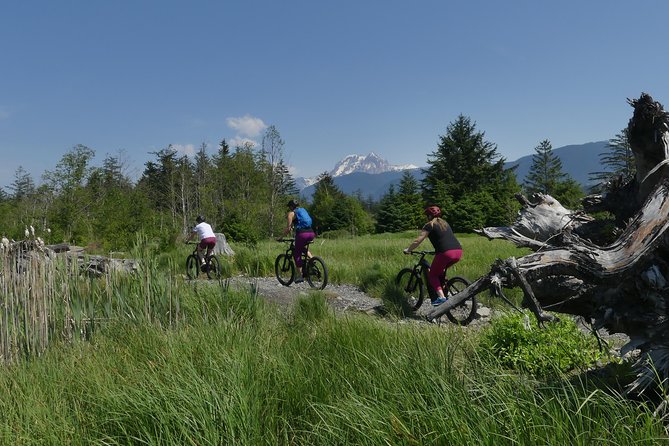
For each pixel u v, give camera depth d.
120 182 49.97
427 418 2.58
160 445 2.59
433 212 7.93
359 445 2.55
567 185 66.50
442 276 7.96
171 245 17.64
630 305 2.88
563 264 2.64
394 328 5.11
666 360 2.72
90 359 4.10
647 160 2.98
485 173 67.94
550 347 4.37
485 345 4.63
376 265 12.12
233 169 46.97
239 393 2.90
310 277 10.66
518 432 2.30
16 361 4.48
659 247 2.62
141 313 5.43
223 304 6.13
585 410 2.65
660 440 2.29
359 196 149.75
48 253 5.51
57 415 3.04
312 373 3.51
